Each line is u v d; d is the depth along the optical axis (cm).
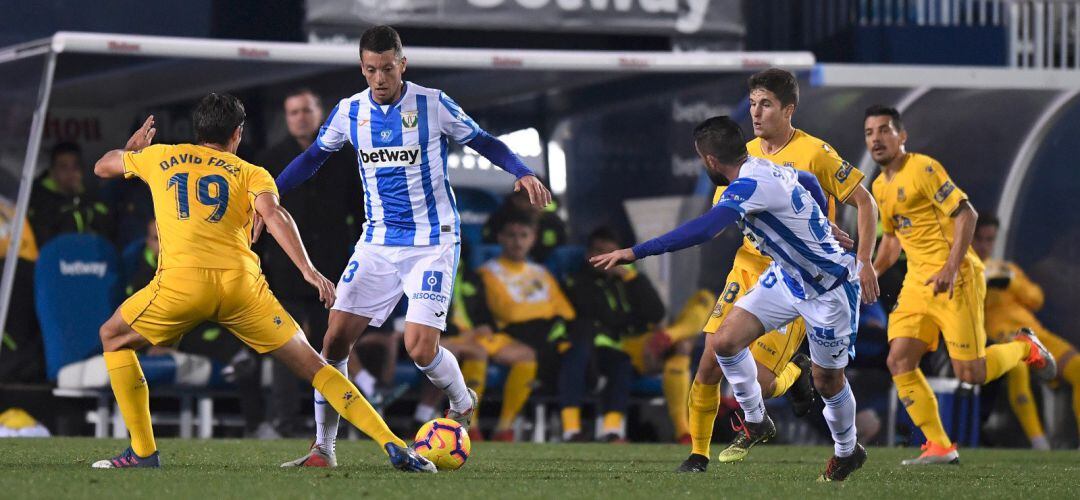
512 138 3925
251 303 1862
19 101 3466
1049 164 3953
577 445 3406
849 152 3919
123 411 1919
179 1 4122
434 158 2198
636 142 3988
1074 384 3912
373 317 2217
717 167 1933
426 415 3731
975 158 3947
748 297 1998
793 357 2492
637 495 1716
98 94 3662
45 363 3609
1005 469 2547
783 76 2270
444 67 3625
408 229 2212
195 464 2144
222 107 1900
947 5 4325
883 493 1828
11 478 1728
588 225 3950
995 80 3816
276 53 3512
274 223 1839
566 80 3866
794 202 1867
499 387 3797
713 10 4031
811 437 3803
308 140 3594
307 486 1706
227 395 3631
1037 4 4288
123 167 1886
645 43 4403
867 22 4309
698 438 2203
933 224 2688
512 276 3847
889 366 2777
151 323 1850
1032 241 3966
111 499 1513
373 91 2153
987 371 2938
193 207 1844
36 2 3966
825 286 1900
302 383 3669
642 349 3878
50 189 3644
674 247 1814
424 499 1589
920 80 3791
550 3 3903
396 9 3794
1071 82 3844
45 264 3619
